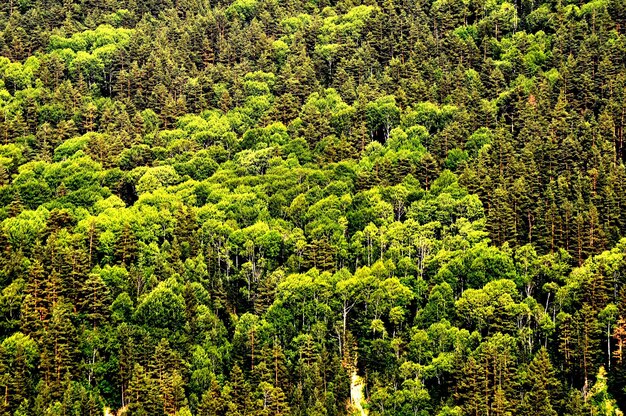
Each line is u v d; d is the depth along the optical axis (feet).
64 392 603.67
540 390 602.44
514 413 604.49
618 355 635.66
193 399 623.36
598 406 617.21
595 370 634.84
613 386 623.77
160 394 613.93
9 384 599.57
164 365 632.38
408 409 620.08
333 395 626.23
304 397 625.82
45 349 627.05
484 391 614.34
